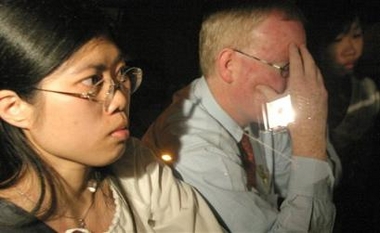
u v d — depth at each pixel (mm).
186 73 1509
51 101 797
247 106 1317
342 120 1469
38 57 768
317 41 1387
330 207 1316
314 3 1391
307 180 1268
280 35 1262
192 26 1455
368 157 1504
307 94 1285
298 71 1282
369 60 1452
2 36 771
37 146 863
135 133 1366
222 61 1294
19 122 826
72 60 784
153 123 1388
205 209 1122
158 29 1430
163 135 1313
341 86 1446
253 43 1260
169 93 1461
